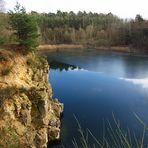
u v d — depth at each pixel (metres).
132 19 166.00
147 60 101.25
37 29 34.41
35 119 27.61
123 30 147.00
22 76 29.42
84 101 49.22
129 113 43.22
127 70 80.94
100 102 48.88
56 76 70.31
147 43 127.69
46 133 28.70
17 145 23.44
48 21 175.88
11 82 26.66
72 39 156.25
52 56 109.75
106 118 40.88
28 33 32.88
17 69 29.03
